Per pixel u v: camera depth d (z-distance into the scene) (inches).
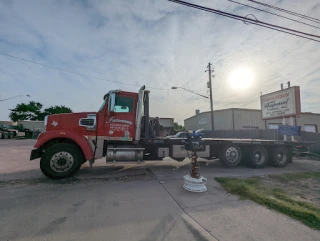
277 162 280.7
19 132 1317.7
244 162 285.3
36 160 306.7
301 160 367.2
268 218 107.1
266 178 206.5
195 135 182.1
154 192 151.0
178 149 241.0
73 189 157.2
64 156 186.7
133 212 113.3
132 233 89.7
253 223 101.1
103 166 263.3
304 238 87.8
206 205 125.0
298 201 134.9
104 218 105.0
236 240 85.3
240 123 824.3
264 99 477.4
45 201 129.9
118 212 113.0
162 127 270.7
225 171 244.5
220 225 98.5
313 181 197.0
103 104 211.9
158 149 238.5
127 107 216.4
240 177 206.7
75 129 200.1
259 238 87.2
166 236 87.5
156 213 112.3
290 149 298.8
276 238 87.5
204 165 292.0
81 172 223.0
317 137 432.8
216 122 914.7
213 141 258.8
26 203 126.0
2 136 1082.1
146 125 230.2
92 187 163.5
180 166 272.4
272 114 451.2
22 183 173.5
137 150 214.5
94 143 203.2
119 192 150.5
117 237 86.1
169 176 206.7
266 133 506.9
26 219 103.0
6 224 97.2
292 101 398.3
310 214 108.9
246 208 120.6
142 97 220.4
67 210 115.4
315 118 856.9
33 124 1432.1
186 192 151.4
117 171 231.1
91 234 88.4
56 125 199.0
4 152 420.2
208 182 182.1
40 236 86.3
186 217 107.0
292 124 405.4
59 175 184.1
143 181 185.0
